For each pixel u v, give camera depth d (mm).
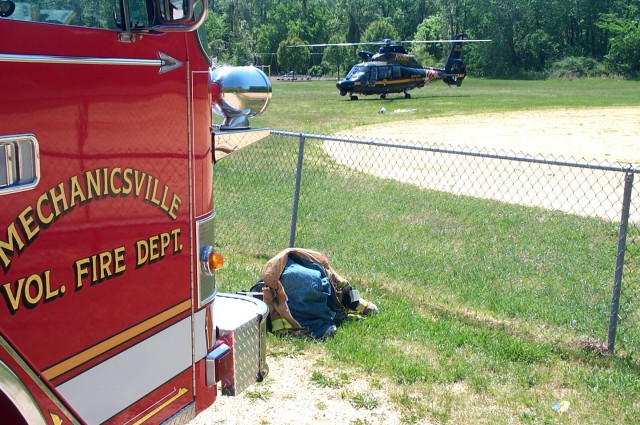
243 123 3277
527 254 7793
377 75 43125
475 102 41375
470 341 5473
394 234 8648
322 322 5598
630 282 6781
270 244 8312
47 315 2223
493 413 4379
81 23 2301
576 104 39281
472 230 8883
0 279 2045
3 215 2039
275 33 104688
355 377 4836
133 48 2492
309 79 89625
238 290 6441
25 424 2191
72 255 2301
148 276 2680
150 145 2617
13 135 2045
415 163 15773
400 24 117188
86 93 2299
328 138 7289
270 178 12258
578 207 11062
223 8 80562
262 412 4305
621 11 92562
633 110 35062
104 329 2473
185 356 2969
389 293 6609
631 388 4734
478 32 97625
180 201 2838
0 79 1999
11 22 2039
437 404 4469
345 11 120125
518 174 14336
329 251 7918
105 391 2506
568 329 5781
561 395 4660
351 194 11086
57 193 2217
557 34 95500
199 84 2898
